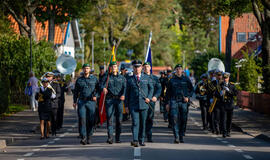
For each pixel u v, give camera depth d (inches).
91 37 3796.8
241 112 1434.5
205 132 941.8
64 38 2878.9
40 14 1892.2
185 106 745.6
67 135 888.3
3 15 1841.8
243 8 1501.0
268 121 1131.9
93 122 745.6
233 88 863.1
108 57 3782.0
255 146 724.0
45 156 619.8
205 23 1907.0
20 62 1646.2
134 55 5113.2
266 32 1375.5
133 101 698.2
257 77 1726.1
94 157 597.6
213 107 874.8
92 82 740.7
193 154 623.8
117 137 745.6
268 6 1227.2
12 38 1676.9
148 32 4141.2
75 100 748.6
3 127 1008.9
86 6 1948.8
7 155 640.4
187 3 1862.7
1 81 1282.0
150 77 703.7
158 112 1502.2
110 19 3513.8
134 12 3769.7
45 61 1651.1
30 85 1445.6
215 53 2691.9
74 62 1190.9
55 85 855.7
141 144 705.6
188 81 748.6
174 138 817.5
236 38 3203.7
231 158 594.2
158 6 3860.7
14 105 1617.9
